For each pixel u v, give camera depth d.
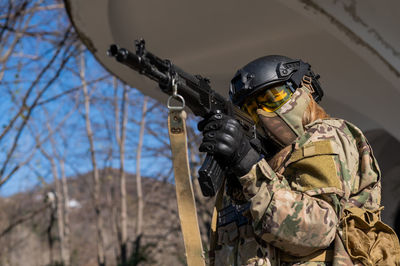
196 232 1.63
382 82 4.52
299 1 3.60
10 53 8.20
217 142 1.77
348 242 1.86
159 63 1.65
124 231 14.16
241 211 2.01
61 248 16.58
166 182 15.95
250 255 1.93
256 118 2.14
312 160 1.86
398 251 1.92
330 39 4.25
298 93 2.10
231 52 4.60
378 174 2.02
